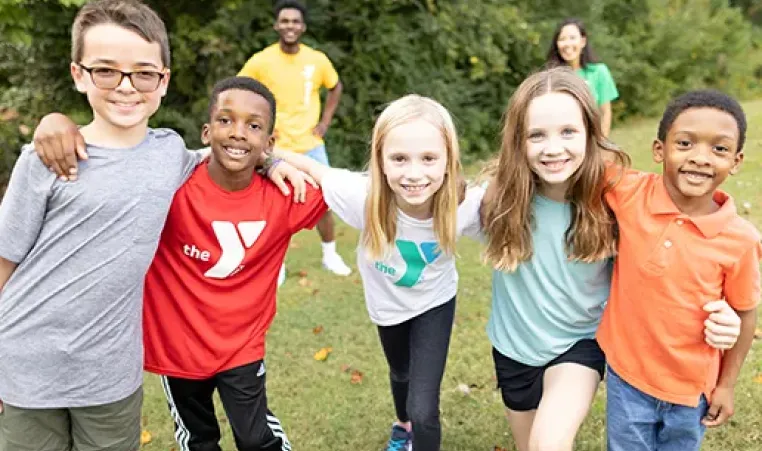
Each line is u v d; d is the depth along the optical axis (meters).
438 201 2.70
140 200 2.32
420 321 2.92
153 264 2.64
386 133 2.62
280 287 5.59
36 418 2.37
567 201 2.58
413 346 2.89
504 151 2.59
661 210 2.36
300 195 2.72
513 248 2.60
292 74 5.93
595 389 2.61
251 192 2.66
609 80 6.59
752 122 10.94
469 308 4.97
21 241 2.28
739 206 6.75
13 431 2.39
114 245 2.29
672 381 2.42
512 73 12.02
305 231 7.35
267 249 2.70
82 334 2.30
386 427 3.57
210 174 2.62
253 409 2.74
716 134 2.22
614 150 2.54
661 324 2.37
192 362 2.68
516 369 2.79
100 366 2.34
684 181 2.29
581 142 2.49
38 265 2.29
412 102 2.66
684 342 2.37
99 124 2.35
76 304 2.28
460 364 4.13
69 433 2.50
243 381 2.70
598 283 2.64
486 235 2.76
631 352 2.46
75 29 2.31
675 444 2.58
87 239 2.27
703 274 2.31
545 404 2.53
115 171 2.30
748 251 2.29
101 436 2.46
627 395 2.50
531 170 2.57
